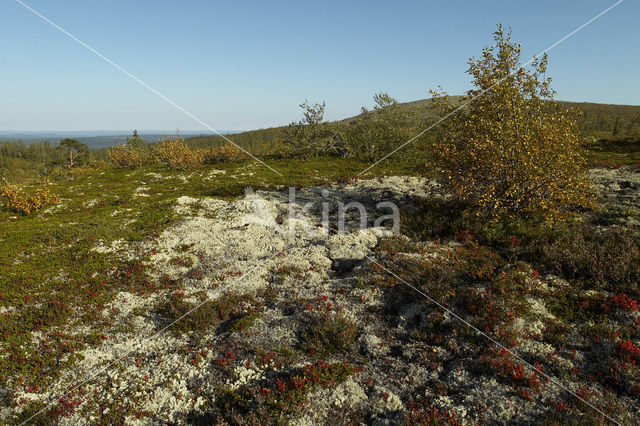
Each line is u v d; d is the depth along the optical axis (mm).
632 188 16344
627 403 6324
